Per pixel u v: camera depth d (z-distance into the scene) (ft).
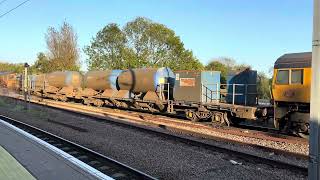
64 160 31.99
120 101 104.68
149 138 51.34
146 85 92.58
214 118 71.87
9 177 26.66
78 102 134.00
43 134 53.93
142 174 30.76
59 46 191.31
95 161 37.14
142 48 176.86
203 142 48.75
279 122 60.29
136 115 84.79
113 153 42.42
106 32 181.78
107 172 32.86
